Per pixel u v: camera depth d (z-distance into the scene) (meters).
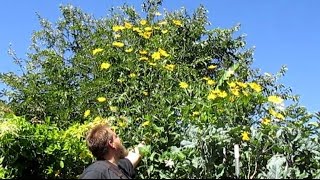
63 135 5.09
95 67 7.31
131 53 6.09
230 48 9.01
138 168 3.75
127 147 4.32
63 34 12.45
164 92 5.20
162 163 3.81
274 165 3.40
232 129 3.66
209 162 3.56
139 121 4.80
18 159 4.99
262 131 3.70
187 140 3.80
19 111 8.86
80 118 6.59
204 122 3.95
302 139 3.62
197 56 8.16
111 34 7.14
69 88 8.12
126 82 5.77
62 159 5.00
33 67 10.83
